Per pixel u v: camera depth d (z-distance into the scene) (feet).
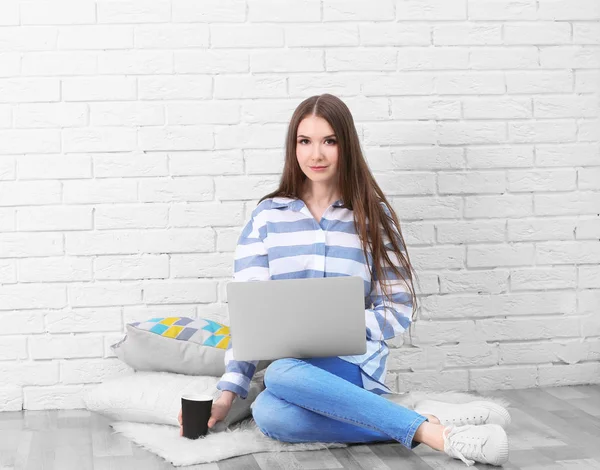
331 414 7.07
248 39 9.20
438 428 6.84
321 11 9.27
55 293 9.12
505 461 6.66
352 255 7.84
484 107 9.51
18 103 9.03
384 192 9.41
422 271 9.47
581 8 9.61
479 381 9.57
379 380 7.68
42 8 9.02
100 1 9.07
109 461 7.11
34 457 7.27
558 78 9.61
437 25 9.41
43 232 9.11
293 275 7.86
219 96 9.20
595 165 9.68
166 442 7.43
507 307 9.59
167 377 8.45
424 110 9.43
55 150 9.07
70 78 9.07
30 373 9.11
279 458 7.10
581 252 9.69
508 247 9.58
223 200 9.25
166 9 9.12
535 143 9.60
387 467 6.79
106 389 8.43
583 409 8.61
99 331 9.18
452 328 9.52
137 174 9.16
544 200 9.62
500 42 9.51
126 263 9.19
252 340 7.14
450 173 9.48
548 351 9.66
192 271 9.25
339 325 7.08
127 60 9.11
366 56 9.33
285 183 8.16
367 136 9.37
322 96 7.95
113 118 9.12
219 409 7.71
